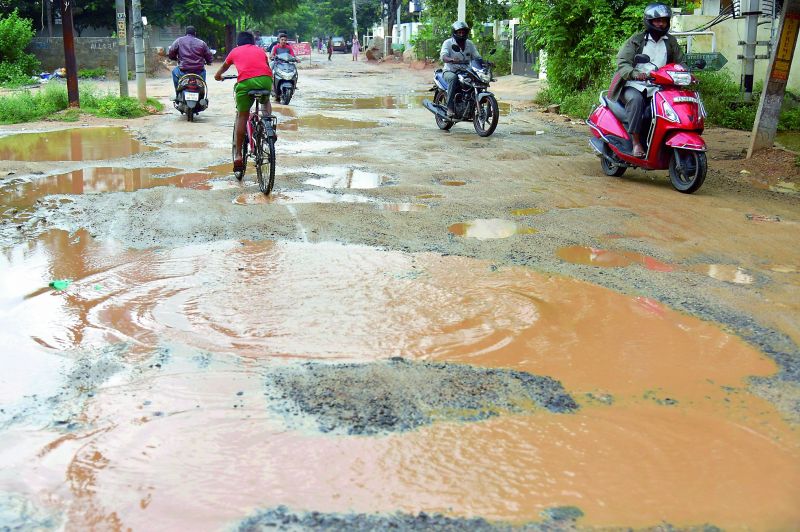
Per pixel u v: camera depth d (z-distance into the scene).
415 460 2.75
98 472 2.67
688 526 2.39
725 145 11.26
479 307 4.34
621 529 2.37
